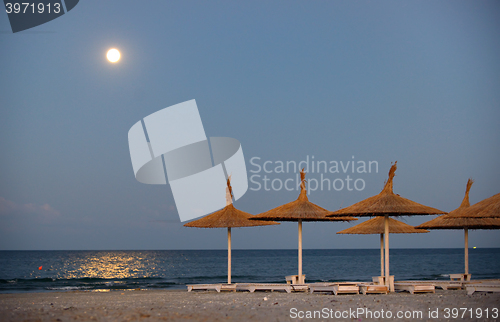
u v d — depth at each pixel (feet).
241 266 201.87
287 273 147.13
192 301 42.34
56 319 29.50
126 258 325.42
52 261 262.06
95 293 58.08
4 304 40.78
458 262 216.54
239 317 30.96
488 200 47.73
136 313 32.83
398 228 63.00
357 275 131.44
